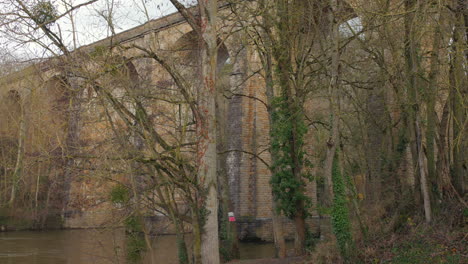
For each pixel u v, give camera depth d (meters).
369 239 16.55
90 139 16.48
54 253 25.61
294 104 18.05
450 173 18.19
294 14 17.64
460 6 15.64
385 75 18.84
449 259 13.84
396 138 22.47
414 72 16.42
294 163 18.64
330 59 17.48
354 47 20.52
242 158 29.03
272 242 28.23
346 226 15.00
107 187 19.03
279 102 18.47
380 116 22.14
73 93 13.52
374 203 20.09
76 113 14.82
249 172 29.20
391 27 17.44
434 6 15.31
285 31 17.98
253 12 17.30
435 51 16.75
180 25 24.09
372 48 18.97
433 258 14.31
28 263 22.23
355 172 25.25
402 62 19.02
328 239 17.72
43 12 12.37
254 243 27.70
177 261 21.00
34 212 40.38
